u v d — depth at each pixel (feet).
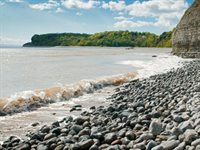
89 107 42.63
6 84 64.69
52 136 25.31
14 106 40.16
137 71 93.86
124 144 22.21
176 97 40.01
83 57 200.44
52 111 39.96
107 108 36.58
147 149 20.40
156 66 118.01
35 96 45.37
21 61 151.53
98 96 52.70
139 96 45.32
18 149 22.81
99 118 31.81
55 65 123.44
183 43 179.63
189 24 173.88
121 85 65.26
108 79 69.62
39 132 27.66
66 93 51.19
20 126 32.14
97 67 114.21
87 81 63.77
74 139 24.03
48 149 22.52
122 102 42.68
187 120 25.45
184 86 50.26
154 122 24.62
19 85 63.31
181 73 77.46
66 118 33.58
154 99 42.37
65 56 214.69
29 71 96.27
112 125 27.40
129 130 25.31
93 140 22.68
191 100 34.68
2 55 229.04
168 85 55.57
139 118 28.81
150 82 63.62
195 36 165.78
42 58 184.14
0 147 23.75
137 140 22.22
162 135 22.93
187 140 20.42
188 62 130.21
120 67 114.62
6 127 31.65
